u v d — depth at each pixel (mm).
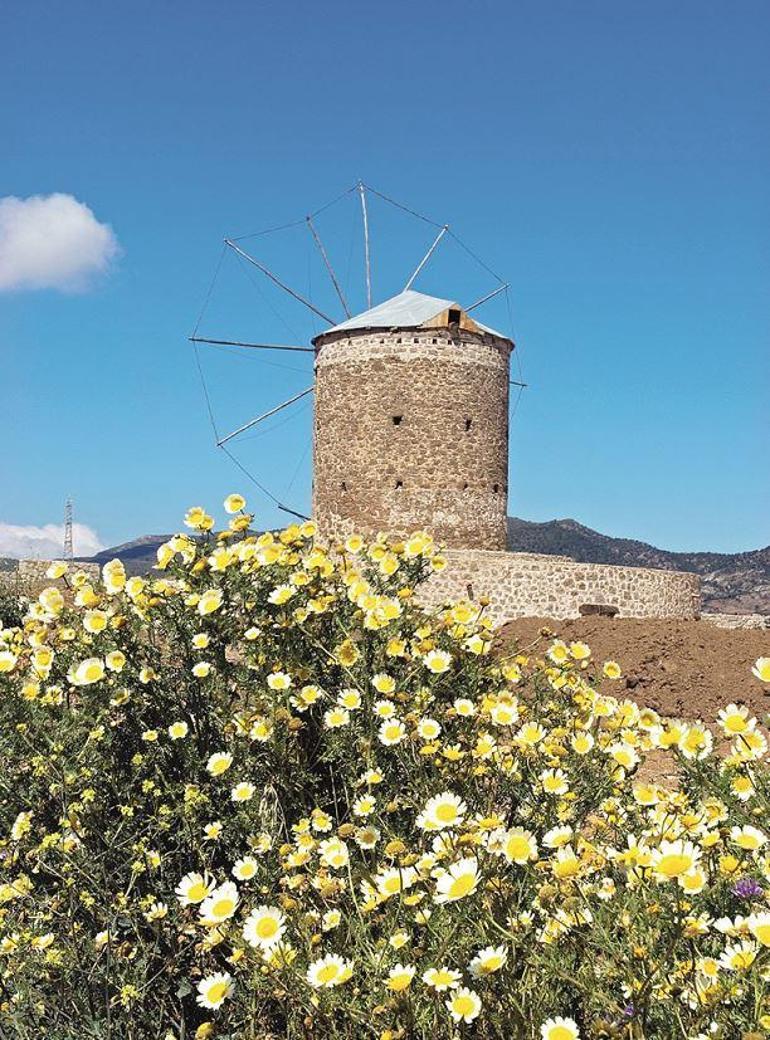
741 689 12758
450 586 22312
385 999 2879
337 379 27062
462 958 2967
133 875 4184
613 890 3043
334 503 27047
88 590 5293
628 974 2707
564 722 4875
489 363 27125
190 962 4305
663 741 3752
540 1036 2740
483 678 5375
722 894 3012
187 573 5348
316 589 5320
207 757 4742
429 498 26219
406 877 3229
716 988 2559
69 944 4074
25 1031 3785
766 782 3434
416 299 29078
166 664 5250
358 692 4762
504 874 3295
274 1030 3680
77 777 4551
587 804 4293
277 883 4055
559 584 22062
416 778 4340
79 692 5188
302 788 4672
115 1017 3979
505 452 27859
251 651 5160
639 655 14812
